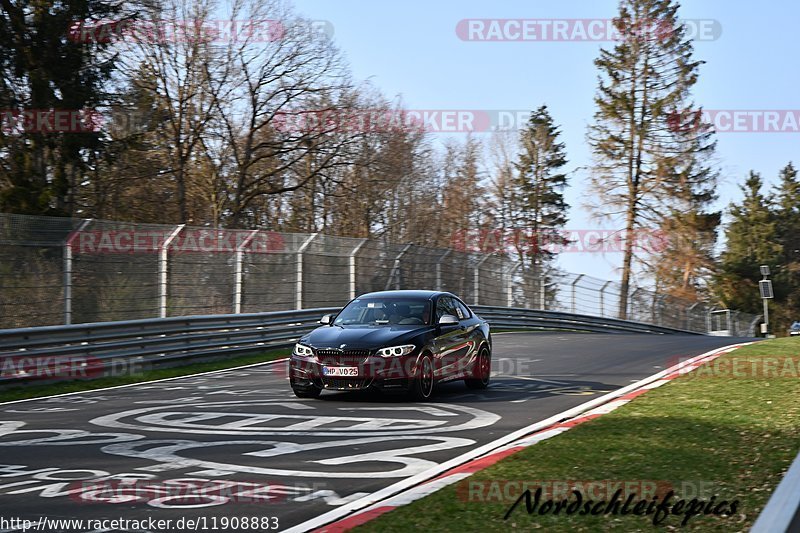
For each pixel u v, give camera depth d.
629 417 9.55
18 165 28.05
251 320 20.05
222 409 11.42
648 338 24.47
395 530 5.35
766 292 38.91
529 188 68.88
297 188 38.91
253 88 37.44
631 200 52.03
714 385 12.20
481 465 7.26
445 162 54.19
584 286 37.03
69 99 28.70
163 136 36.75
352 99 38.69
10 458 8.12
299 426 9.92
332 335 12.20
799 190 91.19
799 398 10.74
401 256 27.27
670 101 51.88
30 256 16.38
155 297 18.89
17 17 28.28
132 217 35.38
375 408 11.35
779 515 5.04
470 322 13.52
